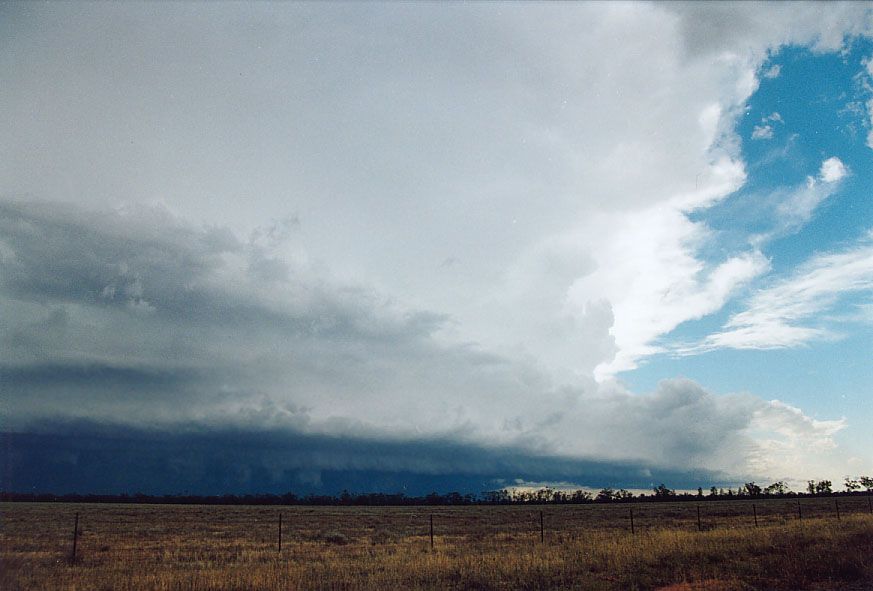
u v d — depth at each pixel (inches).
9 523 1915.6
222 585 645.3
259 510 4234.7
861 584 605.6
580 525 1971.0
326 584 655.8
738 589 598.9
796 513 2250.2
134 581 674.8
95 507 4318.4
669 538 1000.2
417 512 3912.4
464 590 642.2
